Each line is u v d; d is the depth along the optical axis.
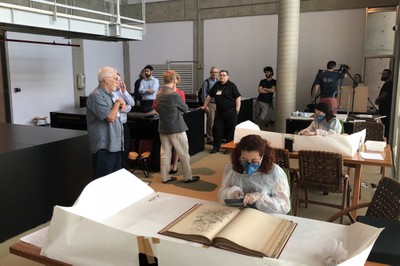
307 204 3.63
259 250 1.34
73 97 8.63
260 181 1.91
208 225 1.53
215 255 1.10
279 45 6.50
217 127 5.77
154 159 4.84
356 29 7.57
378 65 7.27
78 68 8.70
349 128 4.73
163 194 1.94
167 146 4.33
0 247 2.76
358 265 1.16
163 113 4.20
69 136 3.40
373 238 1.32
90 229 1.25
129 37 6.07
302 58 8.17
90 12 5.49
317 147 3.20
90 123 3.15
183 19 9.25
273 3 8.23
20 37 7.21
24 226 3.00
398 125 5.11
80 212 1.53
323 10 7.81
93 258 1.26
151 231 1.53
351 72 7.73
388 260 1.52
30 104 7.58
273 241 1.42
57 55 8.12
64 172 3.33
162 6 9.45
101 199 1.66
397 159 4.45
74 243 1.28
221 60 9.02
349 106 5.73
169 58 9.61
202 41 9.14
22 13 4.31
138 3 6.38
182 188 4.21
